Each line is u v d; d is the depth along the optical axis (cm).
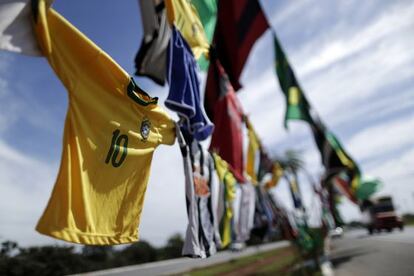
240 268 1513
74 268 2405
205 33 474
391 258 1027
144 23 442
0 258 2031
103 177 222
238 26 605
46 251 2258
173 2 410
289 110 920
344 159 1148
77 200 196
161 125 311
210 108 536
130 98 258
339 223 1175
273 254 2289
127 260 3078
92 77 223
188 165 337
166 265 2503
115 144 238
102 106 230
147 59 441
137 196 260
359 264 998
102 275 2092
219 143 540
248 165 672
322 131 1071
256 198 696
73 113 205
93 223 207
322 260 1077
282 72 920
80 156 202
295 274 1034
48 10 195
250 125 645
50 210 177
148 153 282
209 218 371
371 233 2605
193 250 322
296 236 983
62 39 204
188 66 384
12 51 174
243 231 548
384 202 2500
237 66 590
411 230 2388
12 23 175
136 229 254
